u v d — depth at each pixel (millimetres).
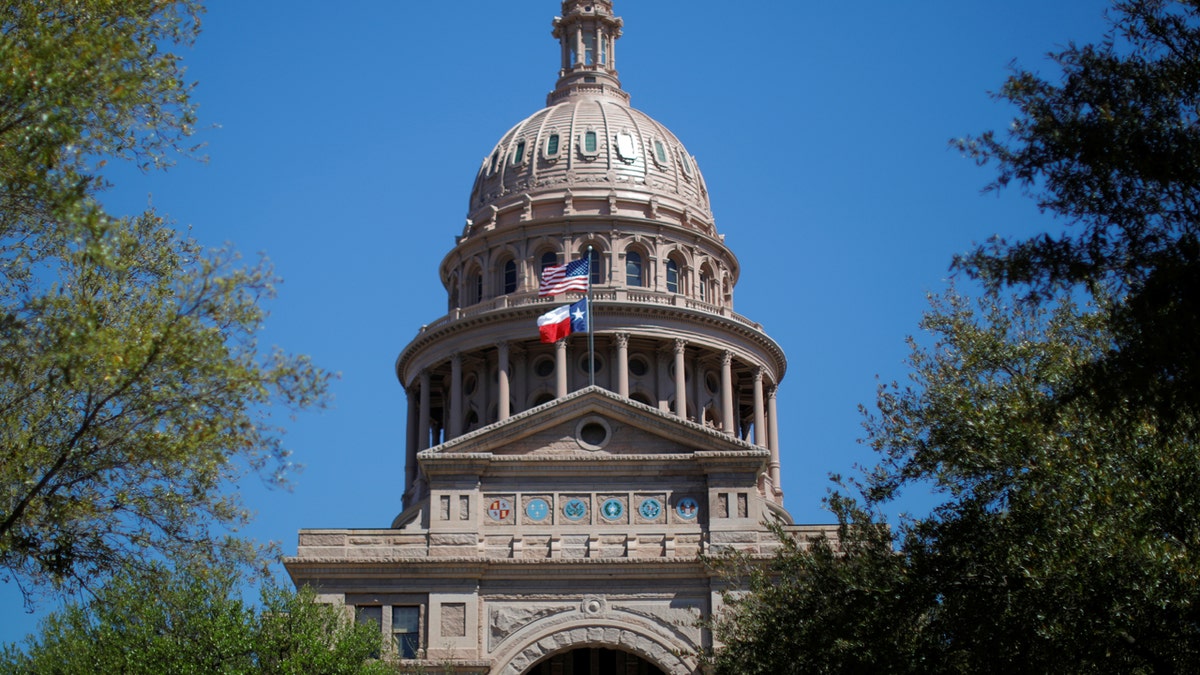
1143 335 30594
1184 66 32562
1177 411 31875
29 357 32844
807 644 45531
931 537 42469
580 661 87188
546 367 114438
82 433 33438
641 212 120562
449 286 124938
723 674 55688
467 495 77312
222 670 60625
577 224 118500
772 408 120688
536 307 112562
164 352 32781
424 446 114500
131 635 60906
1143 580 37500
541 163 123062
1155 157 31406
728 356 116312
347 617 72625
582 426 79688
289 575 75562
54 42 30938
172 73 34469
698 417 115188
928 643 42062
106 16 33969
